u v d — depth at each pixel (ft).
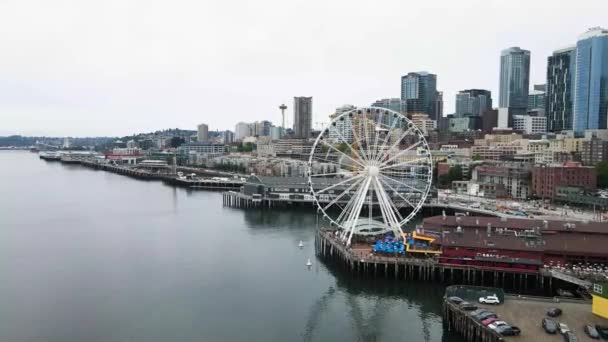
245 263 427.74
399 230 431.43
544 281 347.15
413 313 318.45
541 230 384.06
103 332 286.25
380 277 380.78
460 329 275.18
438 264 366.84
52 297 341.62
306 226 596.29
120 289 358.23
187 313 315.17
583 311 272.10
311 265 422.41
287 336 284.20
